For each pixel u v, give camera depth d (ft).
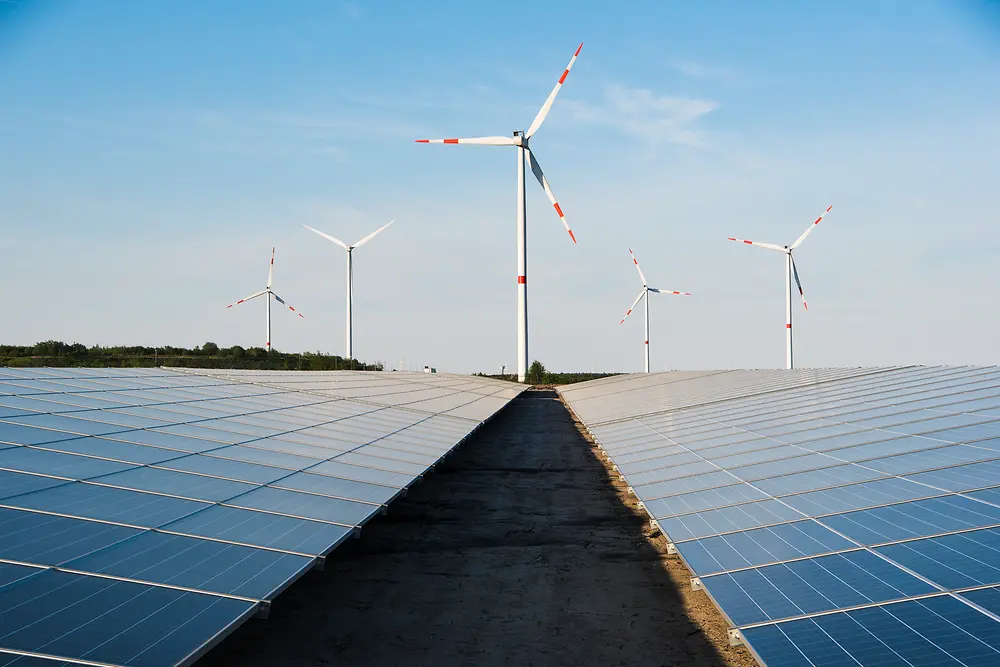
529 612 55.52
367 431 101.30
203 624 34.81
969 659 29.94
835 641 33.32
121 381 117.80
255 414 101.65
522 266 295.07
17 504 46.57
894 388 108.99
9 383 97.96
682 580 62.75
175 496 54.19
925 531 44.34
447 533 77.46
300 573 43.27
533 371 373.81
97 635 32.22
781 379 159.12
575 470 113.91
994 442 62.44
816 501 55.11
